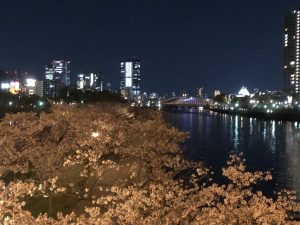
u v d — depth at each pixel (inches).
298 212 944.9
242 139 3818.9
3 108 4252.0
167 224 613.6
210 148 3080.7
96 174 1285.7
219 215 613.0
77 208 1069.1
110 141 1432.1
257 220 634.8
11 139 1218.0
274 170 2148.1
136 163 1244.5
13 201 631.8
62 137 1400.1
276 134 4352.9
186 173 1488.7
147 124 1555.1
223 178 1727.4
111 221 586.9
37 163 1101.7
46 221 576.1
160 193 694.5
